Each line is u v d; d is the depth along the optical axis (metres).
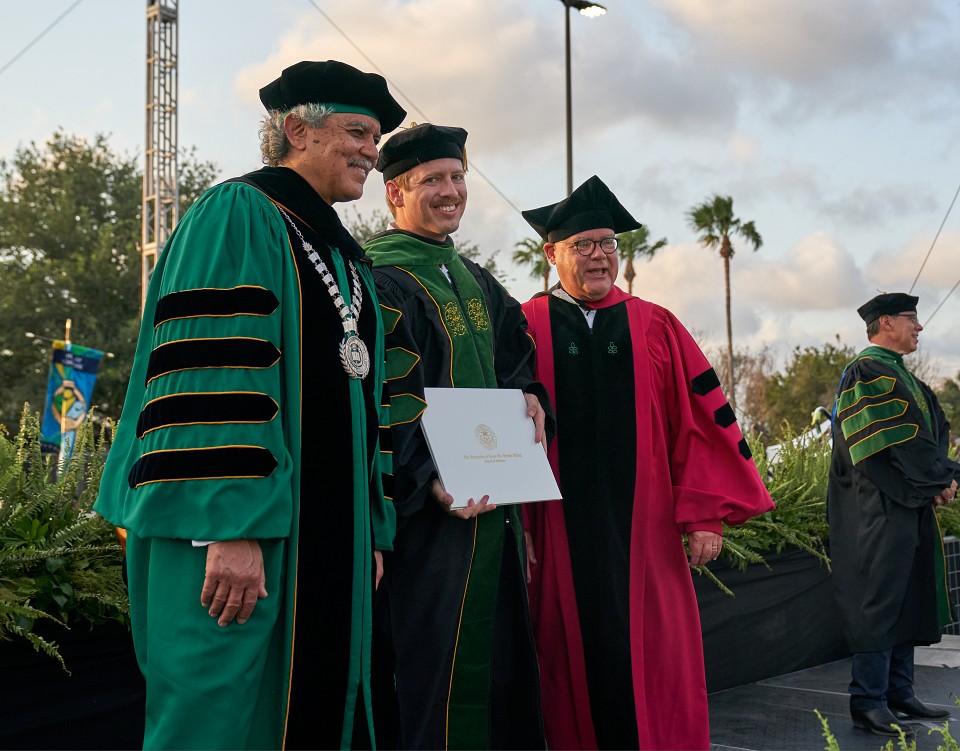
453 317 3.17
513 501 2.96
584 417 3.58
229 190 2.32
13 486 3.12
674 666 3.48
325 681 2.22
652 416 3.65
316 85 2.45
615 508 3.51
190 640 2.04
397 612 2.94
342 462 2.31
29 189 37.69
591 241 3.67
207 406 2.07
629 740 3.34
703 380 3.72
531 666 3.12
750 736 4.38
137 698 3.11
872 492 4.75
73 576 2.96
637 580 3.47
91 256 35.31
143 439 2.10
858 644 4.57
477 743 2.99
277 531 2.10
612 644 3.39
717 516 3.56
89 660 3.01
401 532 2.97
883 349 5.07
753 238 43.31
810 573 5.82
